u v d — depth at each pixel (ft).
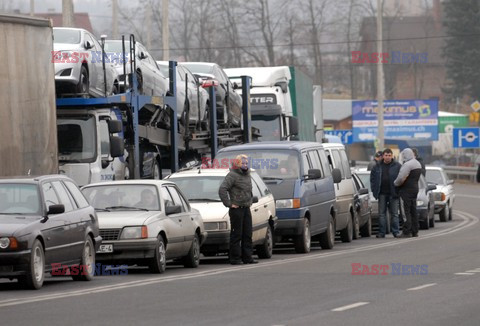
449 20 651.66
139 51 170.09
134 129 155.74
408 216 200.03
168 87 181.47
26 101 131.34
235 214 142.00
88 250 120.98
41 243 109.70
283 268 131.75
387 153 201.87
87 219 121.08
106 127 149.69
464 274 118.21
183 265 138.72
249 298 97.91
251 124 230.48
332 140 385.50
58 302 96.17
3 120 127.34
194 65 207.31
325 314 85.40
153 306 92.58
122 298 99.14
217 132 199.00
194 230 137.90
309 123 281.33
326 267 131.44
